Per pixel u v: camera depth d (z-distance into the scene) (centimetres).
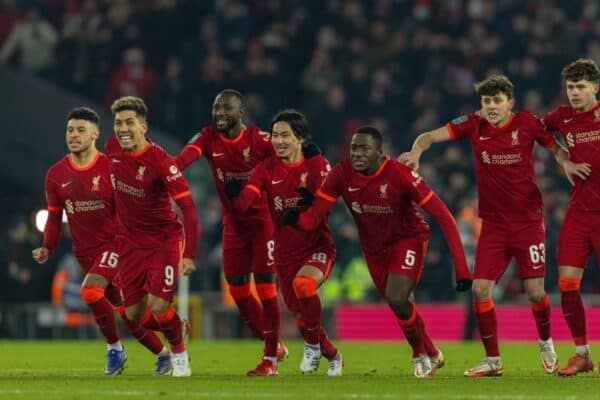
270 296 4600
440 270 8044
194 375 4494
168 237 4406
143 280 4434
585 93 4319
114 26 9662
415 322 4294
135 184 4331
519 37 9538
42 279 8231
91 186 4559
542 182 8344
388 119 9088
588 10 10169
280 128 4334
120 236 4444
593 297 7988
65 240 8350
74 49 9619
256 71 9344
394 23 9825
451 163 8569
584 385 3981
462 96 9169
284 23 9862
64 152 8831
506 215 4416
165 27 9750
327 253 4425
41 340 8150
